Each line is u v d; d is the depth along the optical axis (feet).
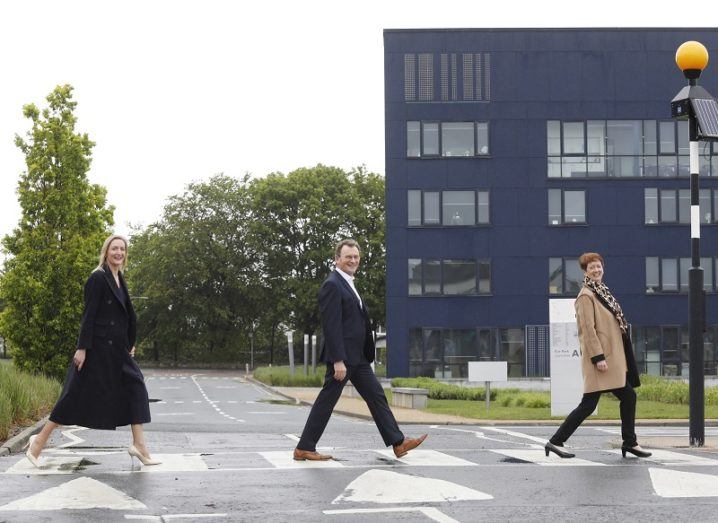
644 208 168.25
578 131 168.45
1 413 45.16
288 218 299.79
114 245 31.86
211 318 322.55
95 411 31.22
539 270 168.04
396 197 168.45
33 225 110.11
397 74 169.07
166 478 29.01
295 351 326.03
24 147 111.55
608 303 34.99
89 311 31.17
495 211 168.14
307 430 33.47
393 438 33.86
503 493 26.45
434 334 167.94
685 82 168.14
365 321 33.99
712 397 90.63
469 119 168.45
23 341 107.04
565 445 41.98
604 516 23.18
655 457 35.14
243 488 27.17
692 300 40.60
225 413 103.91
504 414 78.69
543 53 168.55
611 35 168.45
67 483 27.71
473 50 168.86
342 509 24.04
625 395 35.12
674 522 22.48
